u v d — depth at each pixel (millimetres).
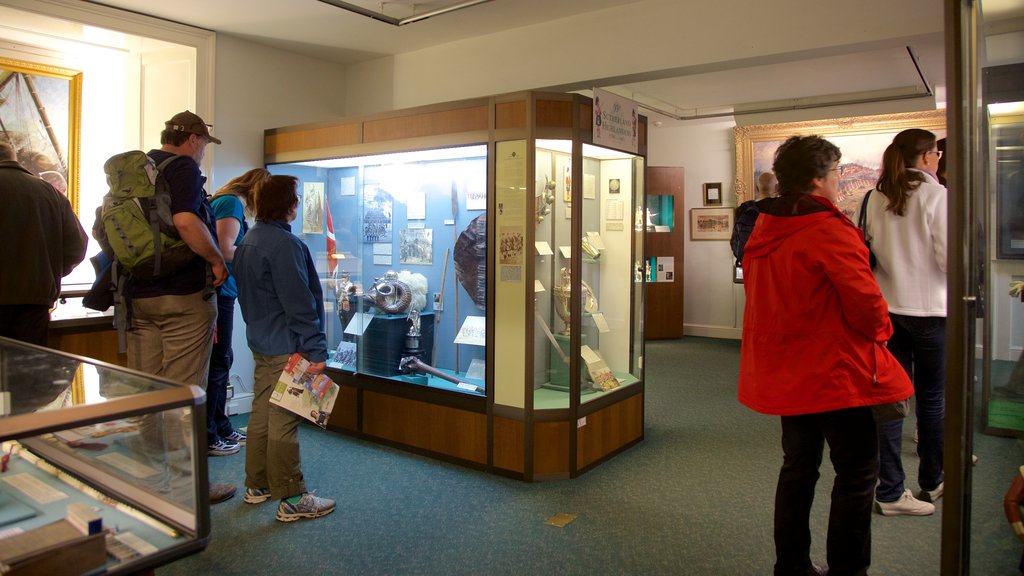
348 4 4129
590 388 3627
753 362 2070
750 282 2119
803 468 2068
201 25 4477
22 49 4254
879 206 2814
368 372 4039
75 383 1401
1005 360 1754
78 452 1263
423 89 5176
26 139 4301
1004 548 1766
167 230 2650
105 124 4676
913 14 3459
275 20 4383
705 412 4824
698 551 2594
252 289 2861
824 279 1911
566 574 2414
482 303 3568
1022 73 1720
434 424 3684
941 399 2863
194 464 1226
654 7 4156
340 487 3273
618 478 3424
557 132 3287
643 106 7410
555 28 4523
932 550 2564
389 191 4055
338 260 4320
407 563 2494
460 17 4430
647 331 8461
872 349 1927
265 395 2977
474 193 3609
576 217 3346
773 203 2039
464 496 3164
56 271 2924
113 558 1152
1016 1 1721
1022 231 1733
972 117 1681
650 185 8391
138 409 1169
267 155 4734
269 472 2861
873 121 7469
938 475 2936
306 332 2785
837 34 3650
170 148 2795
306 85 5285
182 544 1203
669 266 8461
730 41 3936
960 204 1670
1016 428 1751
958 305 1681
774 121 7371
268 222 2859
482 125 3424
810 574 2180
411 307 3855
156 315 2729
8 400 1403
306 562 2498
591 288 3773
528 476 3352
